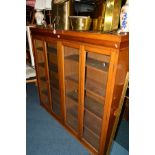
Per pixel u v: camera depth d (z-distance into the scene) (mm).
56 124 2529
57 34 1878
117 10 1527
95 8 1663
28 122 2561
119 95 1580
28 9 3129
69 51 1990
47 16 2412
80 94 1852
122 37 1250
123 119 2516
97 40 1420
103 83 1842
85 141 2070
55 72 2354
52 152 2043
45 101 2875
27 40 3396
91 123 2039
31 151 2051
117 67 1360
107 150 1851
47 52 2277
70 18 1720
